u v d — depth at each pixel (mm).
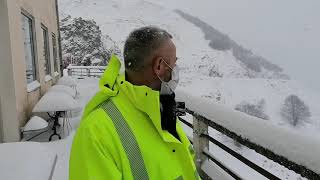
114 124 1428
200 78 94875
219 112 2738
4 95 5914
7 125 5961
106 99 1543
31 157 3852
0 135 5949
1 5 5785
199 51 159625
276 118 75562
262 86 99938
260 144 2008
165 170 1444
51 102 6605
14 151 3941
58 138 6703
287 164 1795
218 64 151625
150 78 1540
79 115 8734
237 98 86188
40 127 6133
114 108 1476
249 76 151750
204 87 88500
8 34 5852
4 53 5871
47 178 3572
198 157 3449
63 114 7699
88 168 1354
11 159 3723
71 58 50594
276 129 1989
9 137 5973
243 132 2229
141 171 1403
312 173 1576
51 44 13227
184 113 1831
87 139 1386
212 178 3111
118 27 164375
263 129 2082
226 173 3072
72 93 9531
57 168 4715
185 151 1510
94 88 16656
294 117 75312
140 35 1517
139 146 1421
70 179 1453
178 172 1478
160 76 1532
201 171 3424
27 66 7879
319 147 1622
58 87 9414
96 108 1552
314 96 109500
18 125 6074
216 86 91188
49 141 6445
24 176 3406
